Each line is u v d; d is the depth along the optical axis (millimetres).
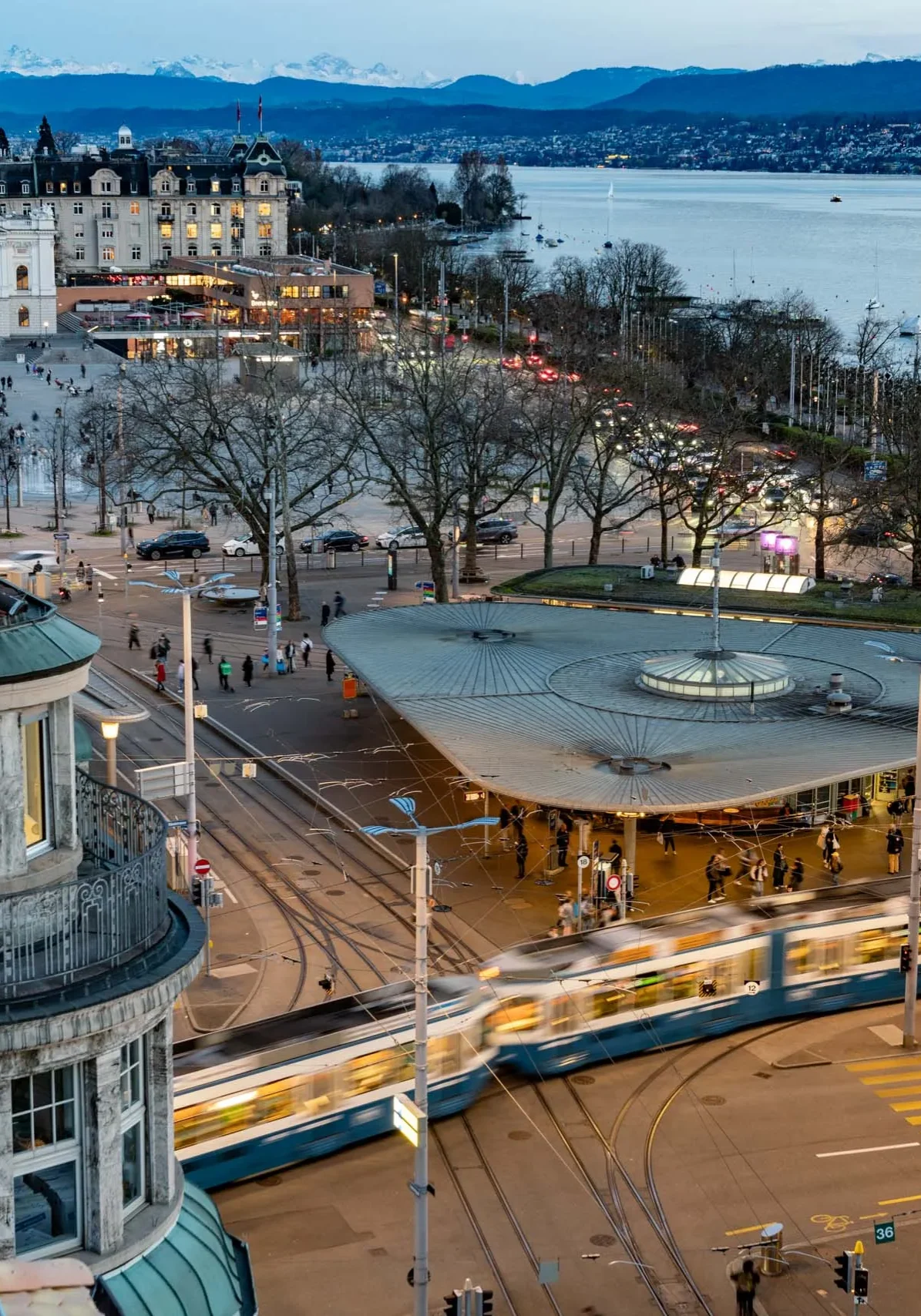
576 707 79312
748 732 74938
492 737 74438
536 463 143625
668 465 132375
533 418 156000
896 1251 42812
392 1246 42656
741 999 56562
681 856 73312
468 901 67312
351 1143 47562
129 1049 25750
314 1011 49094
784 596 111562
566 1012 52969
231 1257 27484
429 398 144625
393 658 89438
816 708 78625
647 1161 47469
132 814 27594
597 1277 41406
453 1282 41031
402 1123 34188
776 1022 57406
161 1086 26188
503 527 146500
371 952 61469
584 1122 49844
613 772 69062
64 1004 23703
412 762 85500
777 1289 40938
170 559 137000
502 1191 45531
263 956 60812
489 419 136250
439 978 51656
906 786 80812
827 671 86125
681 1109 50844
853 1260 38656
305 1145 46562
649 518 157125
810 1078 53062
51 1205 24828
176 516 155375
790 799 76812
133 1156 26156
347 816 77250
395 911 65938
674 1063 54219
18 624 24922
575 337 194875
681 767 69750
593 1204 45000
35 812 25734
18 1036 23219
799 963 57562
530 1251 42594
